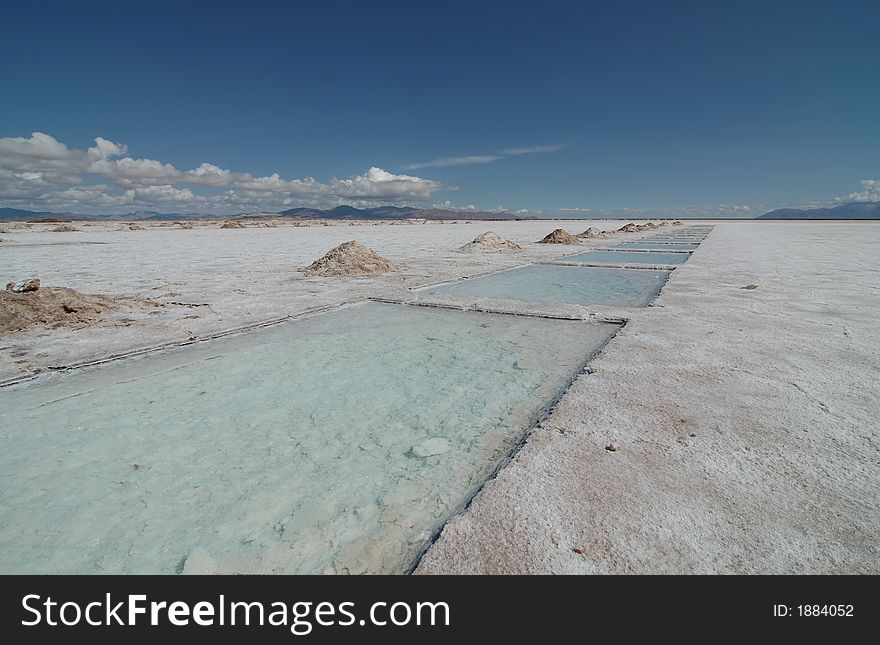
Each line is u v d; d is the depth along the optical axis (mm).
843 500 2027
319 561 1867
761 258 12492
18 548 1988
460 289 8523
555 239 20375
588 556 1746
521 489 2164
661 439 2584
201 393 3678
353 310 6680
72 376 4039
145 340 4973
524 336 5156
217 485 2439
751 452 2428
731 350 4145
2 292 5875
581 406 3031
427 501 2244
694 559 1721
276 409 3375
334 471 2547
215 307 6652
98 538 2047
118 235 30453
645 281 9344
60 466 2637
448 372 4062
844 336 4539
